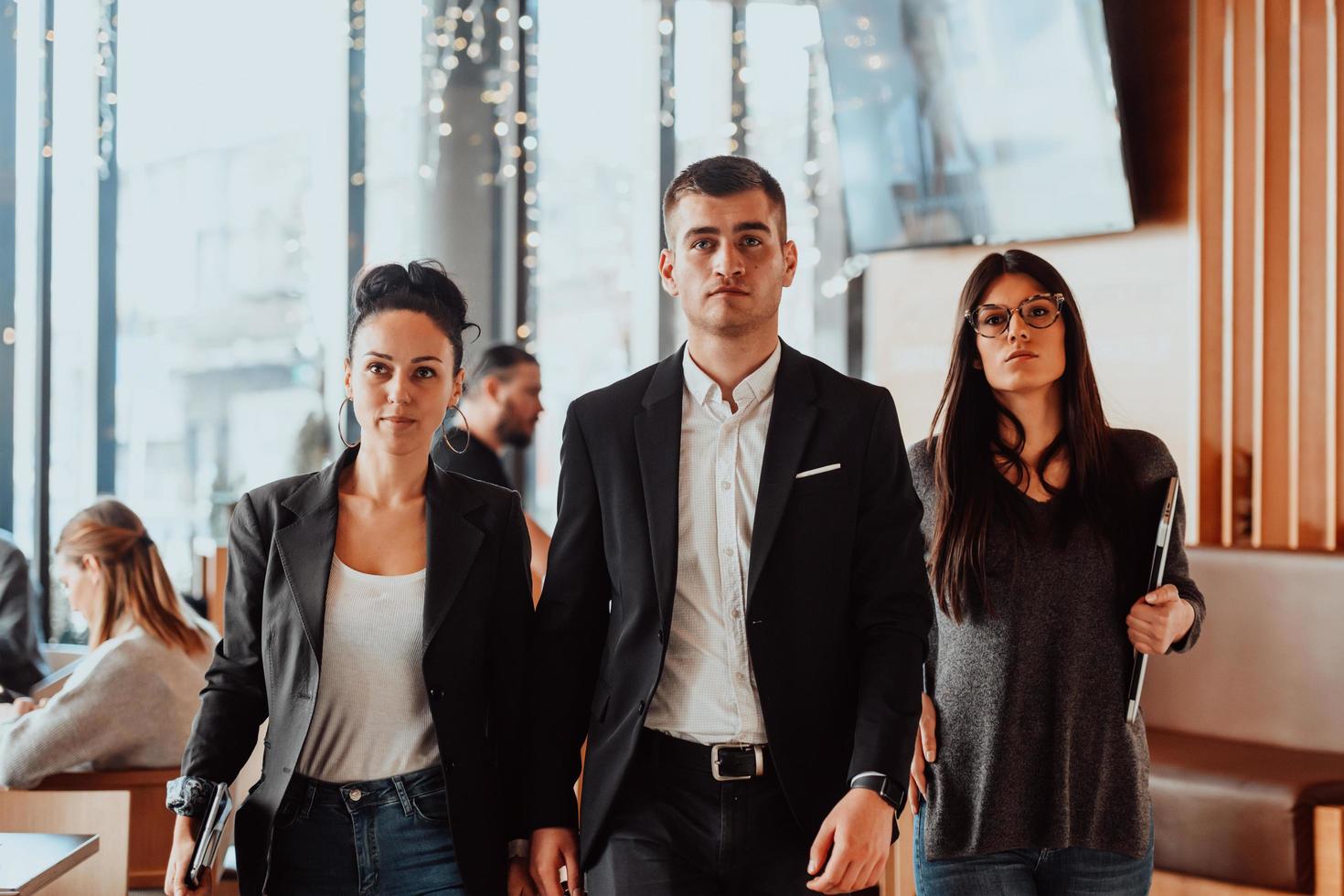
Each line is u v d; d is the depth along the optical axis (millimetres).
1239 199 4777
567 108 6820
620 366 6965
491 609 2217
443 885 2082
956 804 2312
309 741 2094
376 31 6605
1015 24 5121
